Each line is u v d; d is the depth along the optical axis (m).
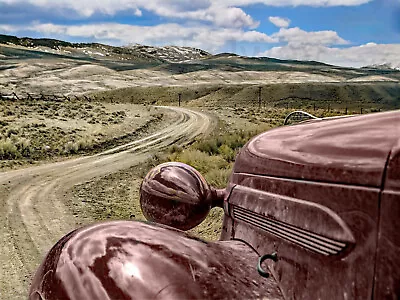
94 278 1.62
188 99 155.38
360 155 1.53
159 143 24.16
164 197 2.65
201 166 14.00
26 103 36.50
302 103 145.62
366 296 1.38
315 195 1.67
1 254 7.33
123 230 1.86
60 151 20.42
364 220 1.42
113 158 19.45
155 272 1.61
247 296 1.63
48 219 9.48
